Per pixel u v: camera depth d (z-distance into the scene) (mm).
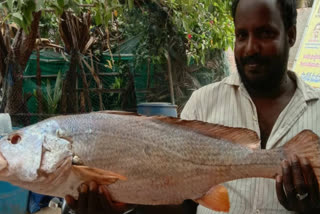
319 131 1805
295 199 1487
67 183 1576
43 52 7129
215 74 7258
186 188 1656
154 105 5188
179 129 1686
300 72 4441
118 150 1604
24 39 5297
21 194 4512
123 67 7176
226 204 1618
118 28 7234
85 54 6789
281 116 1846
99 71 7402
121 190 1613
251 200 1831
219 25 6309
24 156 1553
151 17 6469
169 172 1632
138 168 1611
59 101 5695
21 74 5277
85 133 1604
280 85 1896
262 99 1931
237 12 1809
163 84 6707
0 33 5438
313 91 1904
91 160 1583
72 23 6051
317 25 4426
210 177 1651
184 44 6797
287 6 1759
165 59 6555
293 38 1905
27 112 5363
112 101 6938
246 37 1793
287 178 1471
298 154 1521
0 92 5867
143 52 6629
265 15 1708
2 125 3920
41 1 3539
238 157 1623
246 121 1923
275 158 1562
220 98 2047
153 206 2070
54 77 6883
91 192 1552
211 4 6250
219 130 1685
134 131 1641
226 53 8414
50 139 1570
